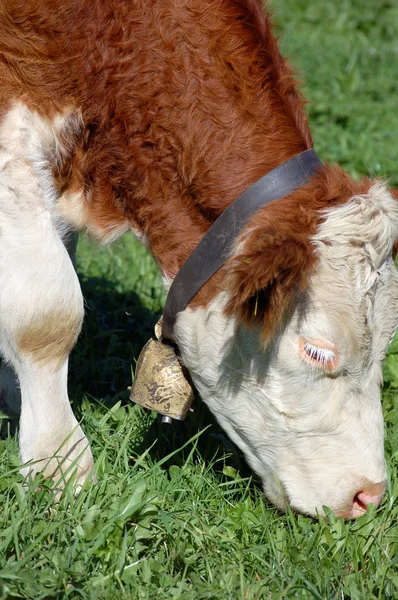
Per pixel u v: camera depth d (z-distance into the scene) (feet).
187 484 14.44
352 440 12.94
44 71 13.38
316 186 12.56
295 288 11.90
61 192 14.25
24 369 14.01
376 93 34.58
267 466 13.58
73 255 16.08
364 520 13.24
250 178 12.96
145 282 22.11
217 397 13.60
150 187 13.71
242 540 13.32
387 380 18.17
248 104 13.15
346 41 39.96
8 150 13.37
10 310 13.61
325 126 30.73
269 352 12.60
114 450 15.20
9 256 13.57
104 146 13.94
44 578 11.51
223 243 12.91
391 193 13.02
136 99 13.42
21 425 14.16
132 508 12.76
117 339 19.26
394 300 12.79
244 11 13.47
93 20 13.33
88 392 17.83
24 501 12.73
